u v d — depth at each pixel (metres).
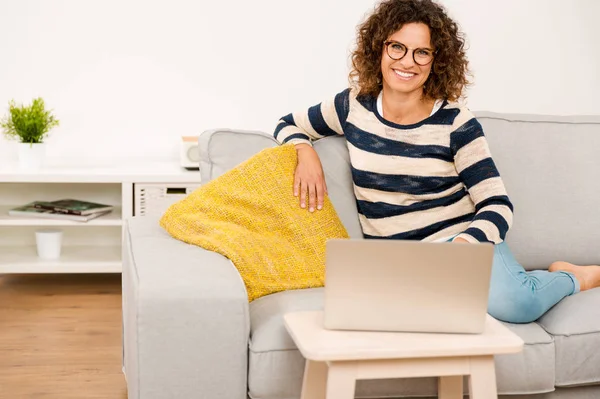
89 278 3.73
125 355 2.25
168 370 1.68
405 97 2.15
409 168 2.15
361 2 3.73
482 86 3.84
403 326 1.52
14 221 3.38
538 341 1.85
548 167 2.38
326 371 1.63
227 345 1.70
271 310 1.82
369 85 2.21
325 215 2.16
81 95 3.65
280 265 2.02
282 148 2.20
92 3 3.60
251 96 3.75
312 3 3.71
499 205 2.02
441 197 2.16
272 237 2.08
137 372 1.67
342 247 1.48
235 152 2.29
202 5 3.66
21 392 2.38
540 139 2.40
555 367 1.86
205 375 1.70
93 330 2.97
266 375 1.72
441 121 2.14
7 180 3.27
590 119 2.47
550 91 3.89
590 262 2.40
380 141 2.17
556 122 2.44
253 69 3.73
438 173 2.15
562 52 3.87
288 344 1.73
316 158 2.22
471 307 1.51
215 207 2.08
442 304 1.51
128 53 3.65
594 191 2.39
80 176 3.31
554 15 3.83
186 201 2.12
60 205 3.44
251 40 3.71
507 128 2.39
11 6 3.56
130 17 3.63
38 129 3.38
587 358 1.88
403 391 1.80
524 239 2.34
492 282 1.95
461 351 1.45
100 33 3.62
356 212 2.28
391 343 1.46
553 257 2.37
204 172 2.30
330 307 1.51
